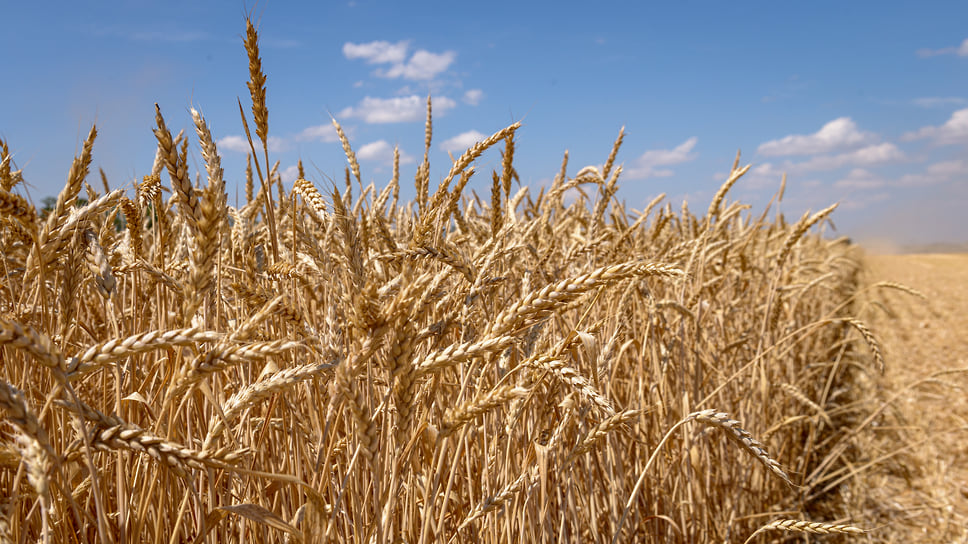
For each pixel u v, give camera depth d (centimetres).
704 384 354
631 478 299
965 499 484
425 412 165
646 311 328
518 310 120
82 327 199
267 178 156
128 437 104
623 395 332
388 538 133
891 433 601
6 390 88
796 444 487
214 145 149
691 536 323
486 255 230
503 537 200
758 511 404
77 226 147
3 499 121
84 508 162
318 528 134
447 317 179
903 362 873
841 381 758
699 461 330
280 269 165
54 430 147
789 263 631
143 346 100
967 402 690
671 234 504
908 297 1593
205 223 109
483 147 208
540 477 204
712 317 442
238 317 188
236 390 197
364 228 186
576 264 326
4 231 167
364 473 193
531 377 192
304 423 173
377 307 114
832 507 464
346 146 287
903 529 446
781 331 521
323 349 149
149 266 172
